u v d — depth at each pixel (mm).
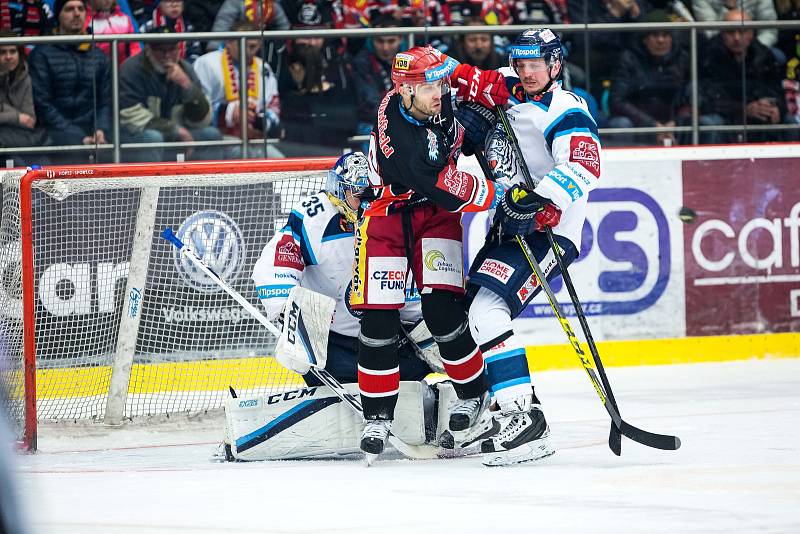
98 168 15258
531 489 10039
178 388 17422
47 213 18297
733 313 21859
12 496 4152
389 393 11797
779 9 23984
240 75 22438
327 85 22812
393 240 11625
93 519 8977
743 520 8570
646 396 17828
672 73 23734
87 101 21953
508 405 11516
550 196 11312
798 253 22125
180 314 17703
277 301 12844
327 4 22719
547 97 11766
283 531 8391
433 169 11156
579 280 21078
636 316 21375
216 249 18000
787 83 24141
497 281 11594
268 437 12492
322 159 16484
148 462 12867
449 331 11805
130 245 18453
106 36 21844
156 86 22109
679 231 21531
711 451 12469
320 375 12570
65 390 17562
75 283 18141
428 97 11047
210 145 22469
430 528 8438
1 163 21766
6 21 21531
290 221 13047
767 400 17109
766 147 21922
